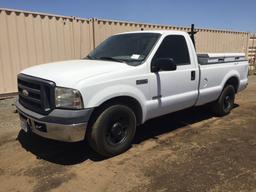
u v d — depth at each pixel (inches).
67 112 147.3
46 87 152.7
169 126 231.5
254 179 144.3
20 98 181.3
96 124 158.7
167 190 134.6
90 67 166.9
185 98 208.1
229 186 137.7
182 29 512.1
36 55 350.6
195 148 185.0
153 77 182.2
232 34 625.9
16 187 139.3
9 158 171.2
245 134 213.0
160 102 189.8
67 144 190.9
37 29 346.9
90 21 394.9
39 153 177.8
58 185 140.6
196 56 218.5
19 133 214.4
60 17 365.1
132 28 443.5
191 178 145.3
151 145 190.2
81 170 155.6
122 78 165.8
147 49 187.3
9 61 331.3
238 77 268.1
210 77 231.3
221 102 254.2
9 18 323.9
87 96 150.5
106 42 221.8
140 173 151.3
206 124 238.5
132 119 175.3
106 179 145.6
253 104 320.2
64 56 376.5
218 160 166.4
